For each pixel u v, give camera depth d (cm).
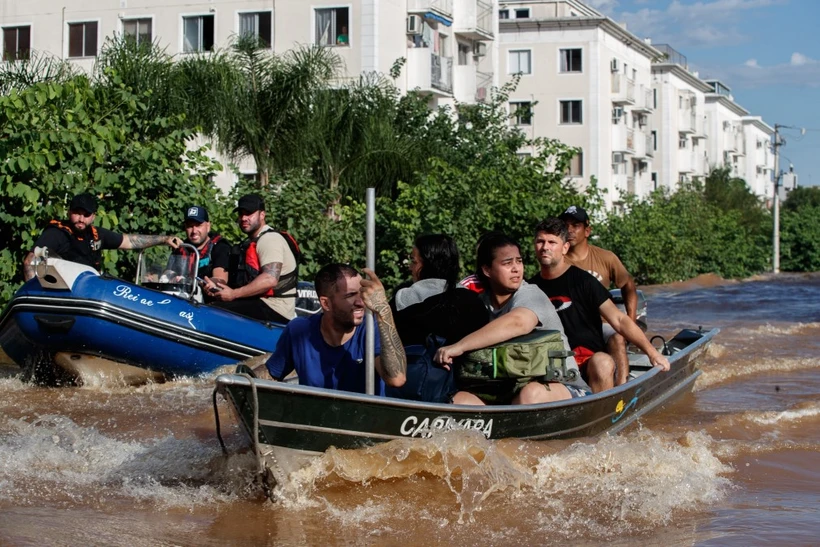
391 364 558
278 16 3170
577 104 5012
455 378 651
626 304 914
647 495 582
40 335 975
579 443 670
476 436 593
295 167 2022
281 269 1064
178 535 504
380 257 1803
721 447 718
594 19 4938
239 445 652
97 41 3362
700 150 7444
